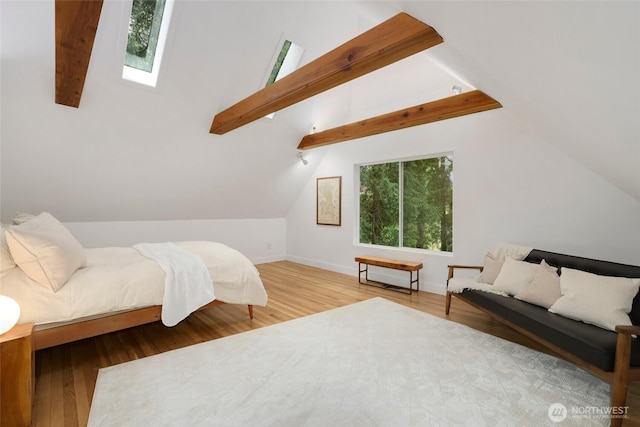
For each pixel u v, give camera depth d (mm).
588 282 2230
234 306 3623
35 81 2787
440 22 1609
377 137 4836
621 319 1994
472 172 3773
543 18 1061
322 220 5770
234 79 3613
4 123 2932
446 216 4160
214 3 2896
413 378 2090
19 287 2006
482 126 3678
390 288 4410
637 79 1070
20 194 3586
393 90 4555
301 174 5797
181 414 1718
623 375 1663
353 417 1705
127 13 2676
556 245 3141
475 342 2641
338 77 2408
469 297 2975
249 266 3211
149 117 3529
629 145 1699
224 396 1884
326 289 4367
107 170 3822
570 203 3045
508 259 3000
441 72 3988
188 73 3320
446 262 4043
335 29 3734
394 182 4758
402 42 1858
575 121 1915
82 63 2201
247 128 4379
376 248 4883
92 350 2521
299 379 2074
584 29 979
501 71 1863
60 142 3297
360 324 3047
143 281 2449
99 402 1816
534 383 2037
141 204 4559
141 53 3221
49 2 2387
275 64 3799
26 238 1986
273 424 1648
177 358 2361
